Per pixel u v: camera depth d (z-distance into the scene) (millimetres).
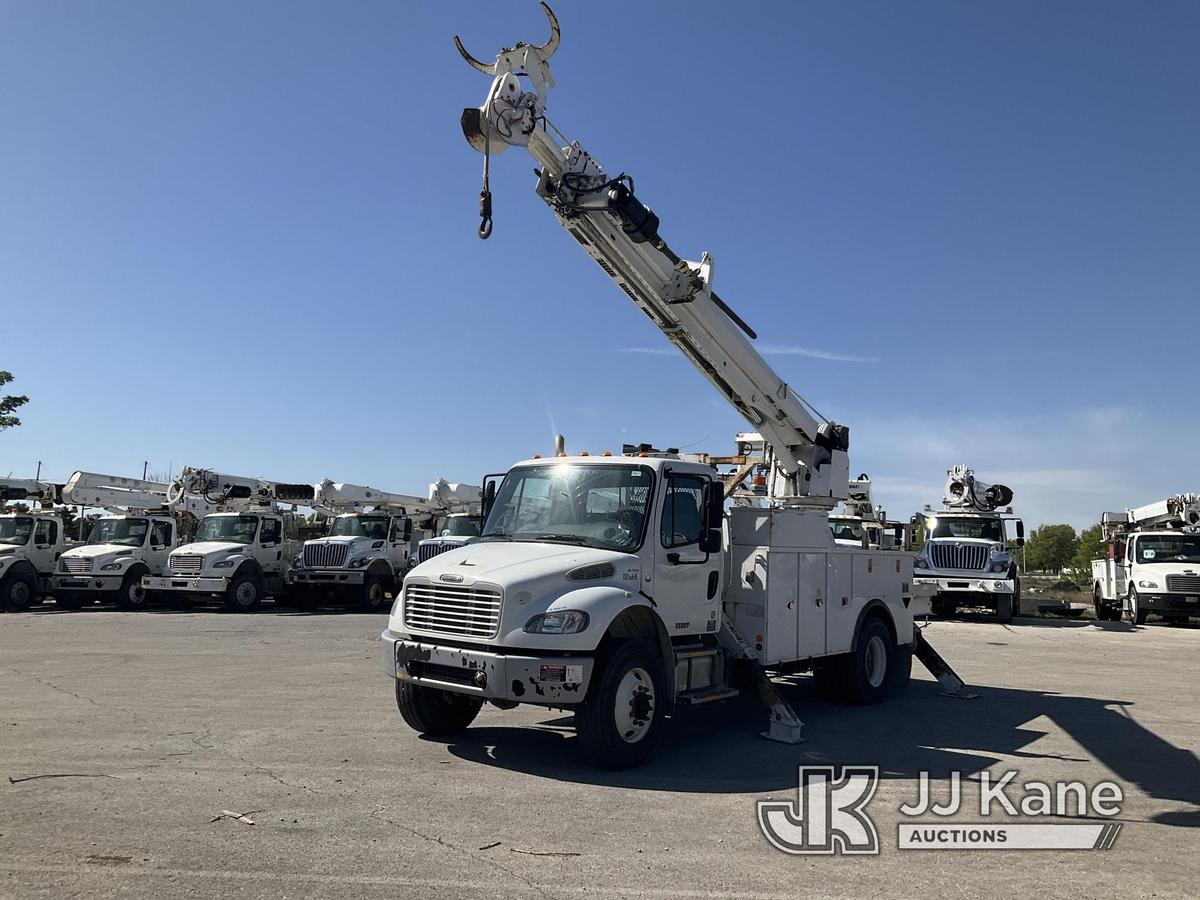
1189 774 6934
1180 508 22656
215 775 6324
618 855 4887
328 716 8516
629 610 7199
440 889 4332
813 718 9203
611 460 7934
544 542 7688
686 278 8734
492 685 6484
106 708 8758
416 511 26969
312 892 4250
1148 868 4867
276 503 25203
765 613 8320
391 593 25812
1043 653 15414
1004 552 21938
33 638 15086
